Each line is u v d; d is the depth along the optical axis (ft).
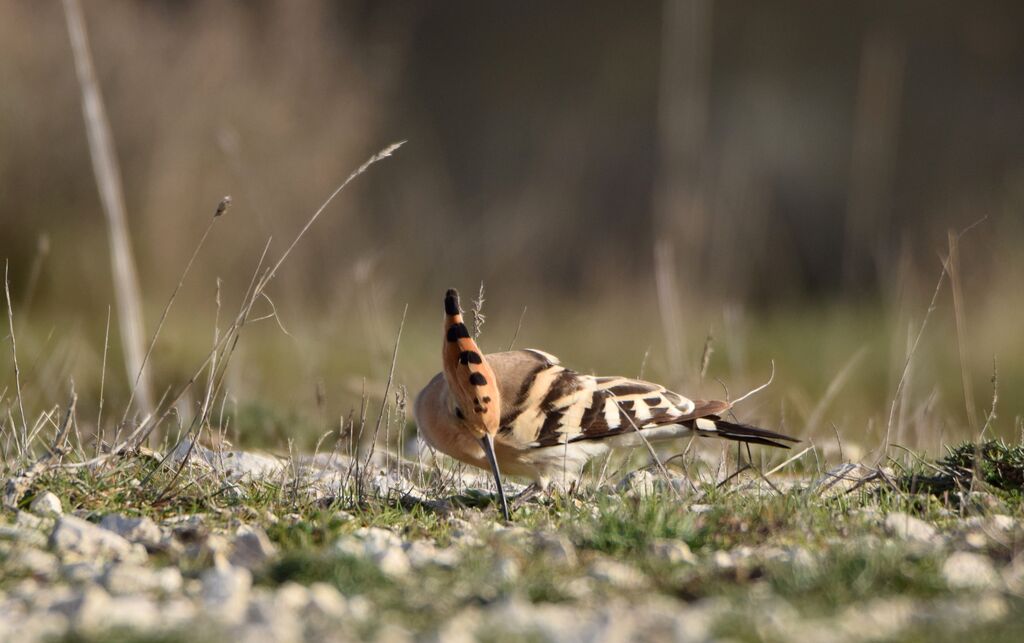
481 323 24.94
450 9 99.25
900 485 21.74
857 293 72.13
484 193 89.30
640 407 23.88
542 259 81.25
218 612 13.71
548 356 25.05
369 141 68.54
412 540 18.65
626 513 18.53
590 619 13.80
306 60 63.82
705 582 15.47
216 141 58.90
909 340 29.17
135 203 56.70
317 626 13.41
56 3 57.26
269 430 31.55
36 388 33.40
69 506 20.08
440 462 25.95
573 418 23.36
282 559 16.03
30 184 54.19
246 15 63.77
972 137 90.27
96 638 12.63
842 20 96.37
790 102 94.02
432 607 14.42
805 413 37.17
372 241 69.26
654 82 96.84
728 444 26.71
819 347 58.08
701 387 30.68
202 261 57.47
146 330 49.52
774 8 97.09
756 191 82.74
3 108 54.54
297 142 61.77
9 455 24.54
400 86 88.17
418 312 66.18
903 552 16.21
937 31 95.25
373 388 33.04
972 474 21.21
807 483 22.98
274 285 57.67
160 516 20.08
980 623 13.48
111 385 36.73
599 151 92.89
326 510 20.10
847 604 14.60
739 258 73.56
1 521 19.02
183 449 24.44
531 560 16.30
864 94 85.92
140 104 57.77
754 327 65.57
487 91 97.91
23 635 12.91
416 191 76.74
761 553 17.12
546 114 97.09
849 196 87.76
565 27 99.96
